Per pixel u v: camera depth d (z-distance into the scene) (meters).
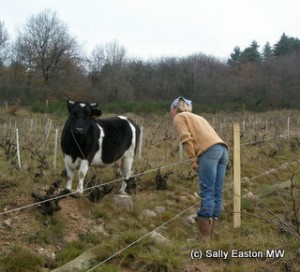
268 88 61.03
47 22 57.59
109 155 8.51
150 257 5.34
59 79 53.25
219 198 6.44
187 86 59.72
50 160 11.42
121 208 8.02
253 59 83.12
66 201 7.81
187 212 8.28
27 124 26.61
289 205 8.34
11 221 6.80
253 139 18.73
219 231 6.65
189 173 10.73
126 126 9.06
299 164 13.71
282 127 27.83
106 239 6.72
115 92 54.53
